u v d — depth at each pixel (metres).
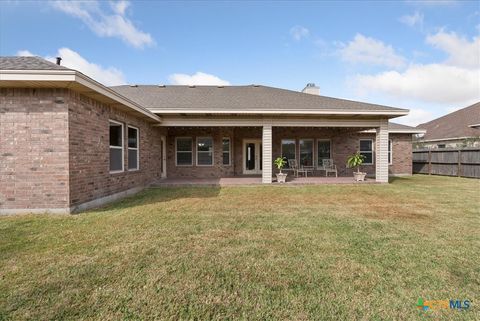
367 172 15.15
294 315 2.18
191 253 3.42
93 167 6.43
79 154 5.87
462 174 14.16
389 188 9.94
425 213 5.80
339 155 14.97
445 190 9.36
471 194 8.45
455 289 2.62
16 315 2.12
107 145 7.11
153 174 11.36
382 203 6.99
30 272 2.84
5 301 2.30
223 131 13.96
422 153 16.86
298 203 7.00
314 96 13.13
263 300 2.39
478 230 4.55
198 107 10.17
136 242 3.81
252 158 14.95
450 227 4.71
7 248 3.53
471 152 13.66
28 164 5.43
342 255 3.41
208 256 3.33
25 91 5.39
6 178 5.39
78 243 3.75
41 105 5.41
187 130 13.66
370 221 5.10
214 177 13.74
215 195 8.39
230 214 5.68
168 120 10.90
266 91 14.38
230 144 14.09
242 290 2.54
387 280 2.78
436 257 3.38
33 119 5.41
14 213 5.42
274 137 14.80
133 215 5.51
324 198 7.80
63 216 5.28
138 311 2.21
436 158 15.82
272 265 3.09
